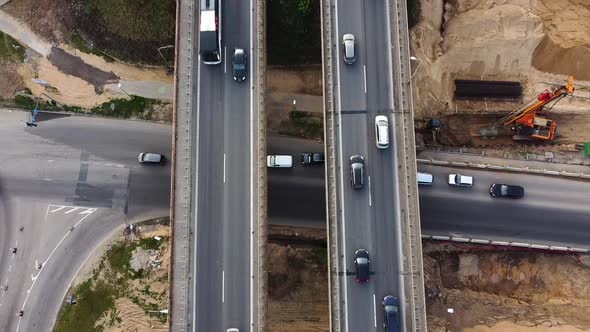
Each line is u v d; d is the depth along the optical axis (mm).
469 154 52188
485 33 57094
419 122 53906
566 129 56562
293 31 51375
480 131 56250
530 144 55625
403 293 40375
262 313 39031
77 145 50719
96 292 47062
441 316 48500
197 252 40250
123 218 49438
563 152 53875
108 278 47438
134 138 51125
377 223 41469
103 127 51188
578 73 59594
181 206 40719
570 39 59312
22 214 49031
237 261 40031
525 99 58625
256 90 43094
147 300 46625
